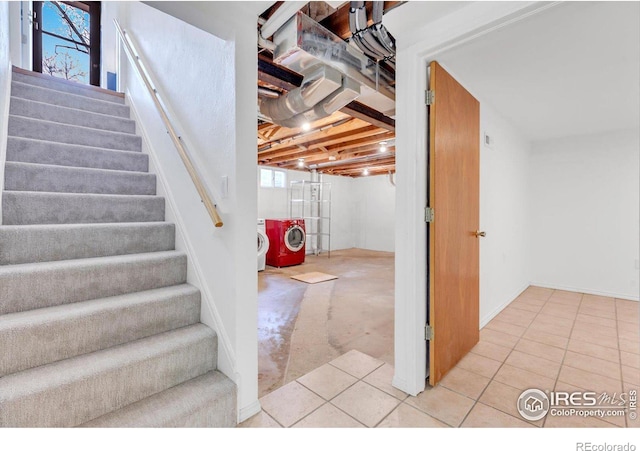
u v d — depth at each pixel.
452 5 1.55
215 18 1.52
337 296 4.00
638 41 1.84
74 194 2.02
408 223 1.84
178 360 1.55
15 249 1.61
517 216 3.86
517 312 3.29
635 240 3.70
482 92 2.62
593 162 3.94
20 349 1.29
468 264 2.33
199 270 1.89
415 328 1.83
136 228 2.04
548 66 2.16
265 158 5.93
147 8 2.81
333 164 6.31
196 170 1.92
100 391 1.32
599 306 3.48
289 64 1.95
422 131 1.82
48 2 4.26
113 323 1.53
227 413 1.53
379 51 1.96
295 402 1.76
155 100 2.28
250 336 1.63
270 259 6.20
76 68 4.50
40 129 2.37
